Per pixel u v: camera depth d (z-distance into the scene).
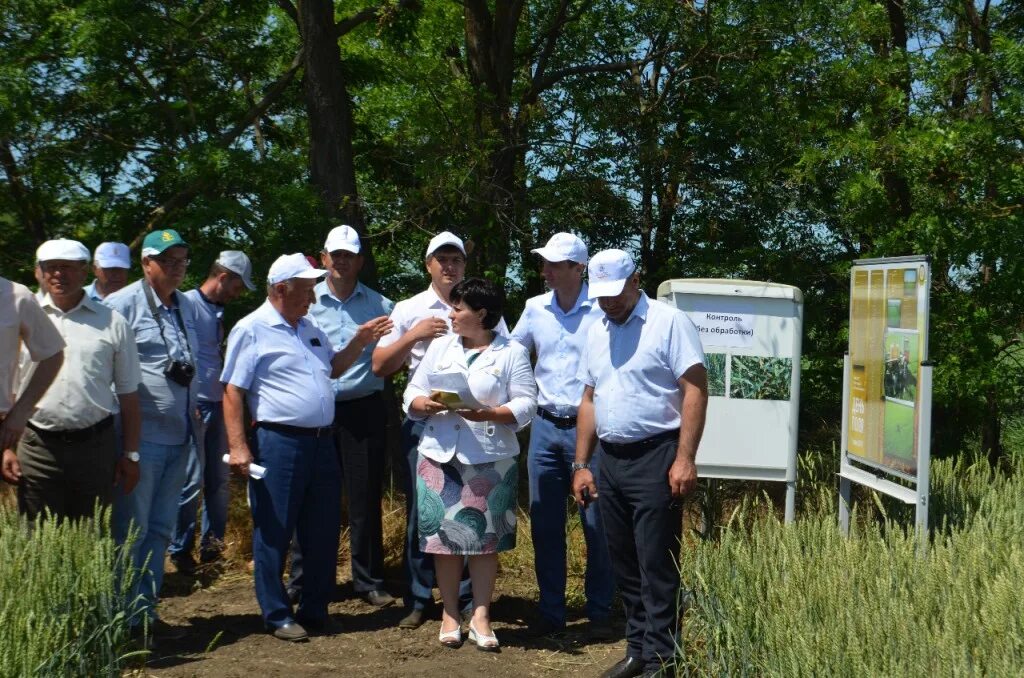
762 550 4.61
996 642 3.48
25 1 9.78
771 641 3.87
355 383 6.10
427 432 5.37
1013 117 9.02
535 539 5.74
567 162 11.84
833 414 10.34
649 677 4.66
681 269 12.21
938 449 9.93
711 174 12.19
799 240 11.83
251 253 9.34
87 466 5.13
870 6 10.65
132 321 5.52
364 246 10.02
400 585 6.66
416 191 10.28
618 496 4.78
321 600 5.68
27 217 10.88
